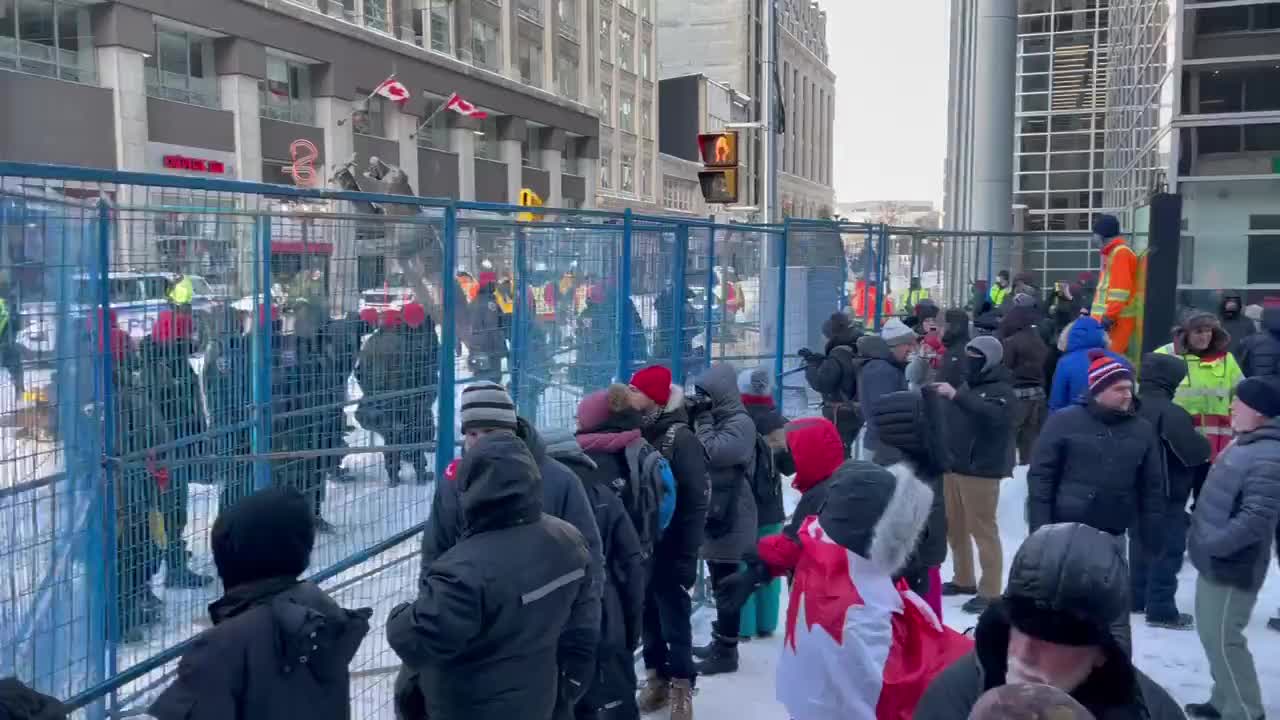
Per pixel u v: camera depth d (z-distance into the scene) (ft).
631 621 14.12
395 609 10.41
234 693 8.75
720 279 28.94
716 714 17.61
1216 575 15.66
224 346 14.87
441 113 144.87
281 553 9.18
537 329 20.65
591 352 22.16
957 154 108.47
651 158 236.84
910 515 11.80
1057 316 47.42
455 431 18.44
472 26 152.35
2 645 10.03
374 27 127.54
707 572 23.48
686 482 16.46
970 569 24.44
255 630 8.84
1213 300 46.21
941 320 39.75
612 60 211.61
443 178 143.23
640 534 14.85
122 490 12.67
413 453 18.24
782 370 32.81
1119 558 6.64
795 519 14.90
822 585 11.98
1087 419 18.29
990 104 57.11
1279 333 26.55
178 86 96.84
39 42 82.58
